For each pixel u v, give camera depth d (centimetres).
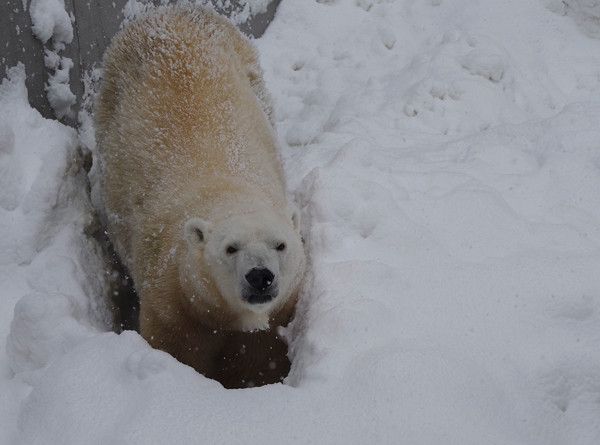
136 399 424
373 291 500
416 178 627
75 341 483
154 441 395
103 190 648
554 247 556
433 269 518
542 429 424
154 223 556
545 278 502
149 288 541
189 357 547
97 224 658
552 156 658
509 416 424
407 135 748
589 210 612
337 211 579
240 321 521
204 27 674
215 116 598
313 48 916
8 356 491
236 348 566
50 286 573
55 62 667
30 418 436
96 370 444
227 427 401
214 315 520
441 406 414
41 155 617
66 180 631
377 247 551
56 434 417
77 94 704
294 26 933
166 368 434
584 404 438
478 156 671
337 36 925
